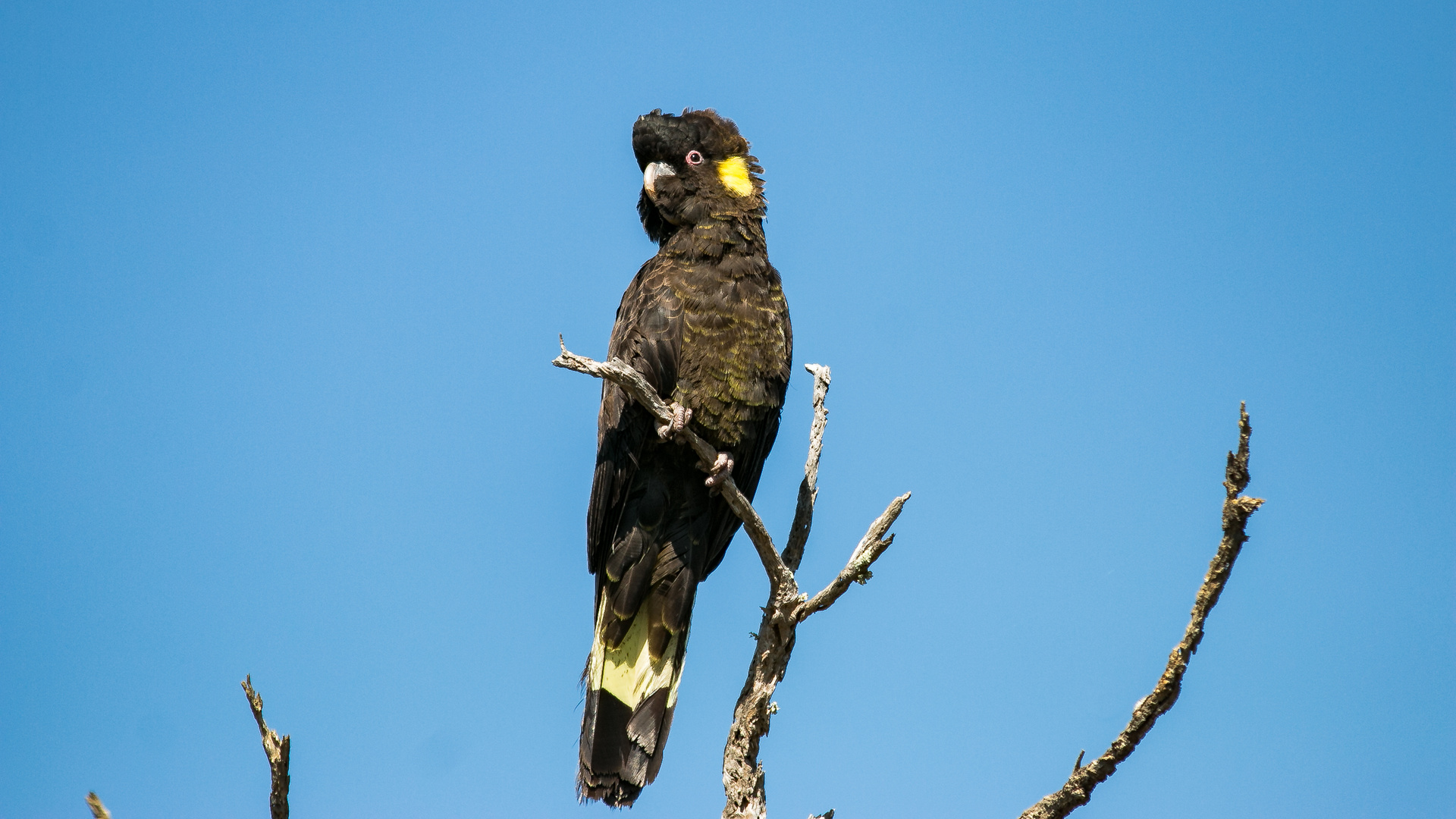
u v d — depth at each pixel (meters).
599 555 12.76
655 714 12.09
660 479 12.49
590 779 11.63
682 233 13.07
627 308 12.86
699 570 12.77
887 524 9.34
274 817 7.02
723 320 12.38
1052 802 7.69
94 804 7.11
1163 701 7.27
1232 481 6.83
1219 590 7.05
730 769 9.12
